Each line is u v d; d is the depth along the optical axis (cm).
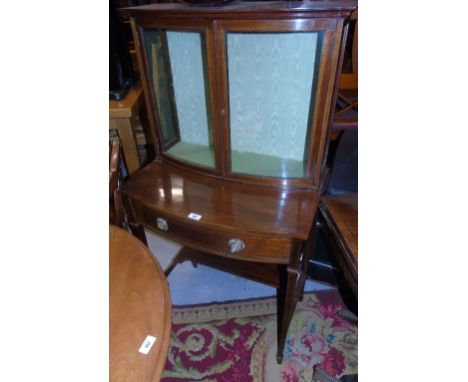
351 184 127
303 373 126
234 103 109
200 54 105
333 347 135
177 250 190
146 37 105
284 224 97
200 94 116
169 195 113
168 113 125
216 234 103
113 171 108
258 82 103
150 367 54
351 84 152
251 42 95
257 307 154
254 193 112
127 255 79
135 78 194
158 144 130
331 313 150
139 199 111
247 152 121
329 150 134
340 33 82
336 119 127
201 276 173
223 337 140
